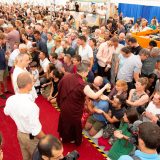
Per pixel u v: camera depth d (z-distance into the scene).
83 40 6.09
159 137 1.94
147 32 10.02
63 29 9.06
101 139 4.65
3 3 21.77
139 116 3.92
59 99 4.22
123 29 10.73
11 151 4.21
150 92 5.47
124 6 18.61
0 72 5.95
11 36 7.28
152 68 5.59
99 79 4.95
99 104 4.61
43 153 2.04
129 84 5.33
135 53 5.82
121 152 3.80
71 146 4.41
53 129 4.95
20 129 3.02
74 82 4.00
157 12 16.84
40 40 7.50
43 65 6.58
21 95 2.94
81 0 10.85
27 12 16.11
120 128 3.96
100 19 11.49
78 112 4.14
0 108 5.65
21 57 3.80
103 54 6.62
